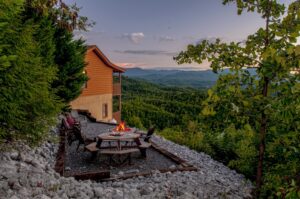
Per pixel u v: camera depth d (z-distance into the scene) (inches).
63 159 304.2
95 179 261.4
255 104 148.8
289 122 143.4
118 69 1040.8
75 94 628.1
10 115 209.0
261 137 163.9
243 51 167.2
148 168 336.8
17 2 189.6
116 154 357.7
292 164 156.6
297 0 145.7
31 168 214.7
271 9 161.3
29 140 246.4
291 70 130.4
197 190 255.1
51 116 255.0
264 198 197.8
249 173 362.9
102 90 965.8
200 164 385.4
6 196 153.4
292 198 111.9
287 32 151.2
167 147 469.4
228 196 254.7
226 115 142.9
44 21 471.2
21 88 213.2
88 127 620.4
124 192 214.5
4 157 220.4
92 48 871.1
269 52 131.1
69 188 194.5
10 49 214.5
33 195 164.6
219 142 455.2
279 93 143.9
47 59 472.4
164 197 221.0
